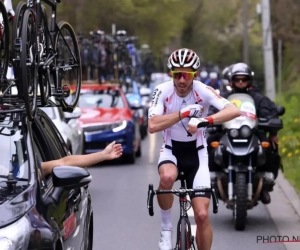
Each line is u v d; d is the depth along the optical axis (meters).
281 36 80.69
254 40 127.00
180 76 15.35
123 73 60.25
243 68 23.78
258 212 26.30
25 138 13.50
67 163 14.37
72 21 81.69
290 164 36.31
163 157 15.84
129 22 92.50
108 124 40.97
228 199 23.16
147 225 24.06
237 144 22.38
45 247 11.55
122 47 61.28
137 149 45.97
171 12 99.44
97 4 85.50
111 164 41.91
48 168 14.14
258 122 23.36
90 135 40.62
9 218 11.34
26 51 14.59
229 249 20.58
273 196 29.61
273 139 23.77
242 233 22.73
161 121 15.26
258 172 23.27
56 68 17.12
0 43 15.36
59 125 28.92
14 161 13.08
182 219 15.09
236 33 128.88
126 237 22.30
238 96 23.20
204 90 15.62
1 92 14.78
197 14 124.50
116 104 43.56
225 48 130.12
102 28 88.88
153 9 94.50
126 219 25.08
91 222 17.30
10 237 10.98
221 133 23.56
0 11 15.41
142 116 59.62
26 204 11.92
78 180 13.01
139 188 32.19
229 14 128.88
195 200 15.20
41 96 15.76
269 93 58.31
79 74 19.62
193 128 14.92
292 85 76.81
